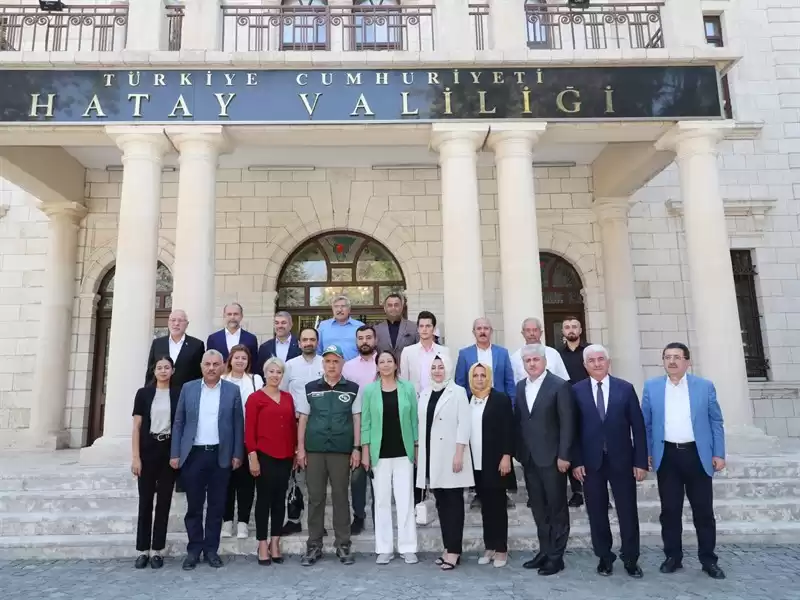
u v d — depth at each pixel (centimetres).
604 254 1255
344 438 580
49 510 680
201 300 870
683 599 468
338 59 911
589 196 1296
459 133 919
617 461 538
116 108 894
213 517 570
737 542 636
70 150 1182
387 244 1276
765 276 1284
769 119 1341
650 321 1259
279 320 708
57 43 1126
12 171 1072
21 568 572
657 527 657
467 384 671
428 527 646
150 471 574
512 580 519
